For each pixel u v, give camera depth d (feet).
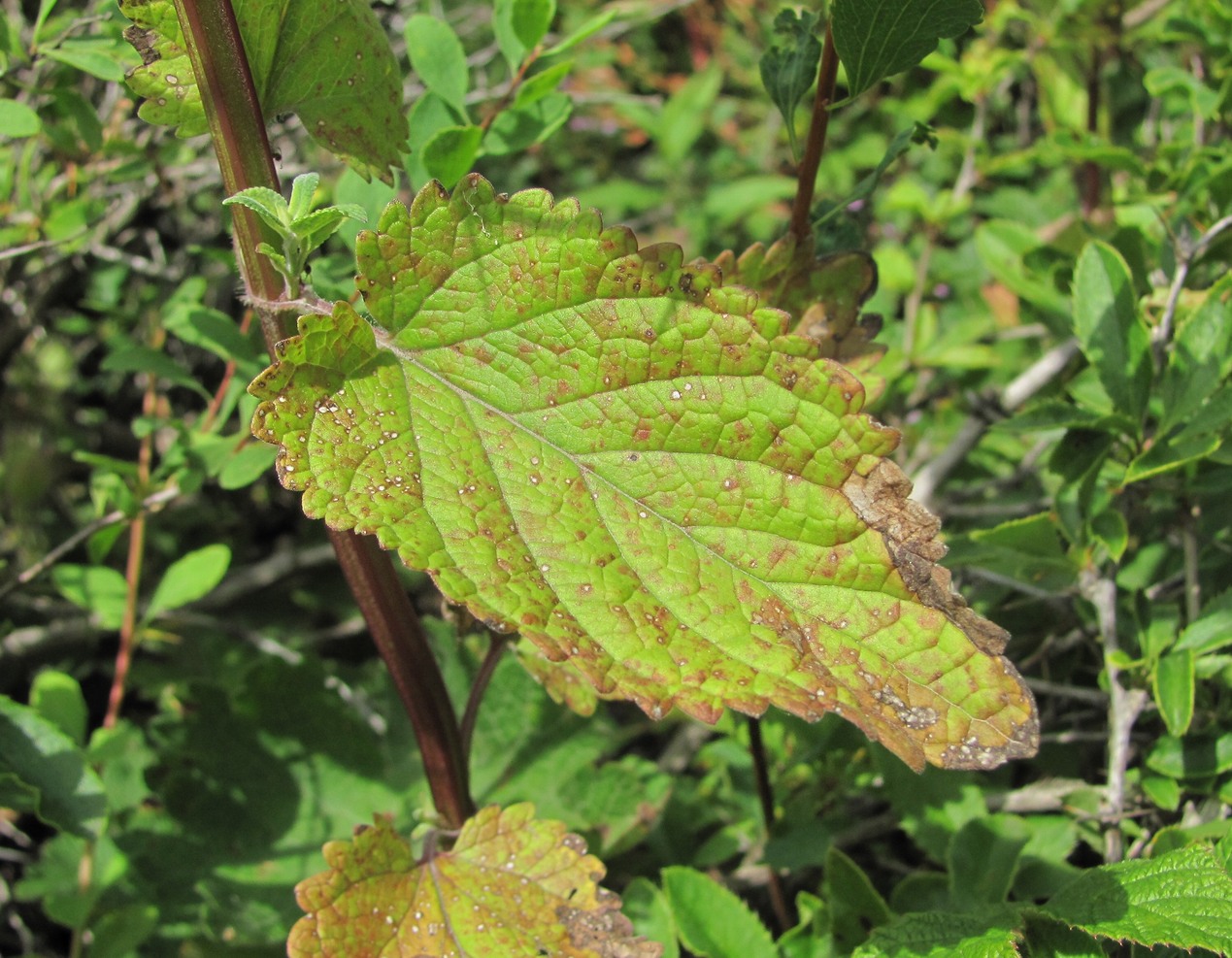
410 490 0.57
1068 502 0.85
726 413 0.59
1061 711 0.96
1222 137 1.18
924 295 1.49
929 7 0.63
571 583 0.56
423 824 0.70
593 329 0.59
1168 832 0.73
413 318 0.59
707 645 0.55
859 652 0.56
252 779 0.99
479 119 1.02
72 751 0.82
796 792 0.95
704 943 0.79
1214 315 0.84
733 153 2.20
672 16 2.46
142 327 1.44
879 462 0.58
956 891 0.79
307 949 0.62
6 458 1.46
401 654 0.67
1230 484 0.84
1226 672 0.82
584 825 0.94
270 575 1.49
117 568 1.46
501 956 0.63
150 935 0.94
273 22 0.63
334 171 1.31
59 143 1.02
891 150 0.71
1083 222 1.09
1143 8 1.32
